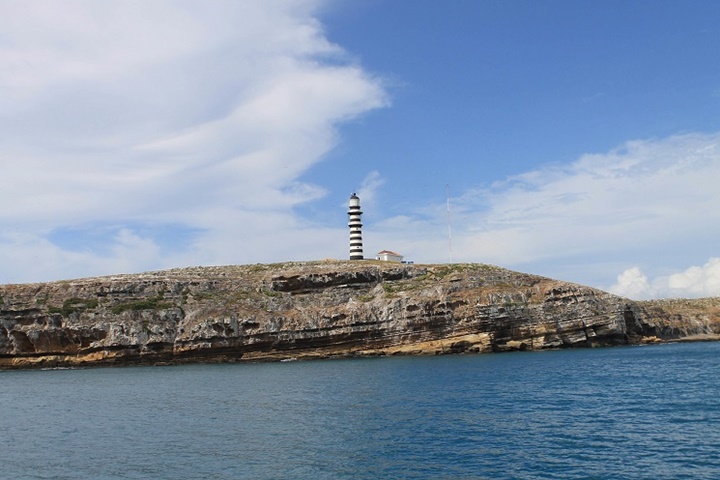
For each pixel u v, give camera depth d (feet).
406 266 426.92
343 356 364.99
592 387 180.65
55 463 103.14
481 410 144.05
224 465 98.48
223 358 362.53
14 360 348.18
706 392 162.61
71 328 352.28
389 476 90.27
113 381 254.47
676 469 89.40
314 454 104.32
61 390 222.89
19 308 355.97
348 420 135.64
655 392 165.78
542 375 218.59
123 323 358.02
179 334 362.53
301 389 198.39
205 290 400.26
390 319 369.09
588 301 393.50
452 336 365.20
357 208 510.17
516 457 98.89
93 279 406.41
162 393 201.46
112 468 98.73
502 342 369.30
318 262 477.36
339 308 379.35
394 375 236.22
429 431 120.78
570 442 107.96
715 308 546.67
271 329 366.02
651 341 438.40
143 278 400.67
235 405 165.68
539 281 408.87
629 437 110.22
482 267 433.48
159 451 109.70
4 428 139.85
